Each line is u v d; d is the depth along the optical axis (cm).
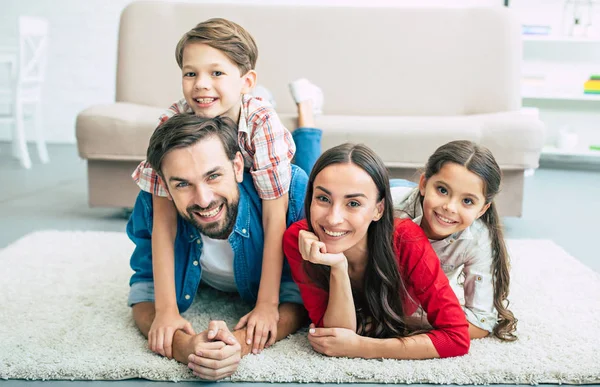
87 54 435
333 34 263
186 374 106
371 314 118
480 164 110
